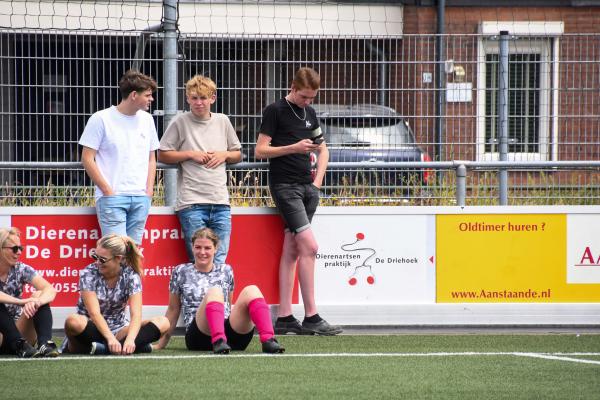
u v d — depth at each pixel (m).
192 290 28.55
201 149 31.88
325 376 23.31
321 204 34.66
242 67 34.66
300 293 33.47
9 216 32.31
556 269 34.22
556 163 35.41
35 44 33.88
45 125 33.81
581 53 37.06
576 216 34.22
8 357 26.00
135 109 31.02
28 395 20.84
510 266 34.06
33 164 33.19
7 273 26.97
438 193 34.97
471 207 34.03
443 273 33.94
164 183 33.84
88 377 22.89
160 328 27.16
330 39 35.16
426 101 35.81
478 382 22.75
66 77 34.00
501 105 36.09
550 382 22.81
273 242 33.34
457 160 35.88
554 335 32.06
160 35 34.28
